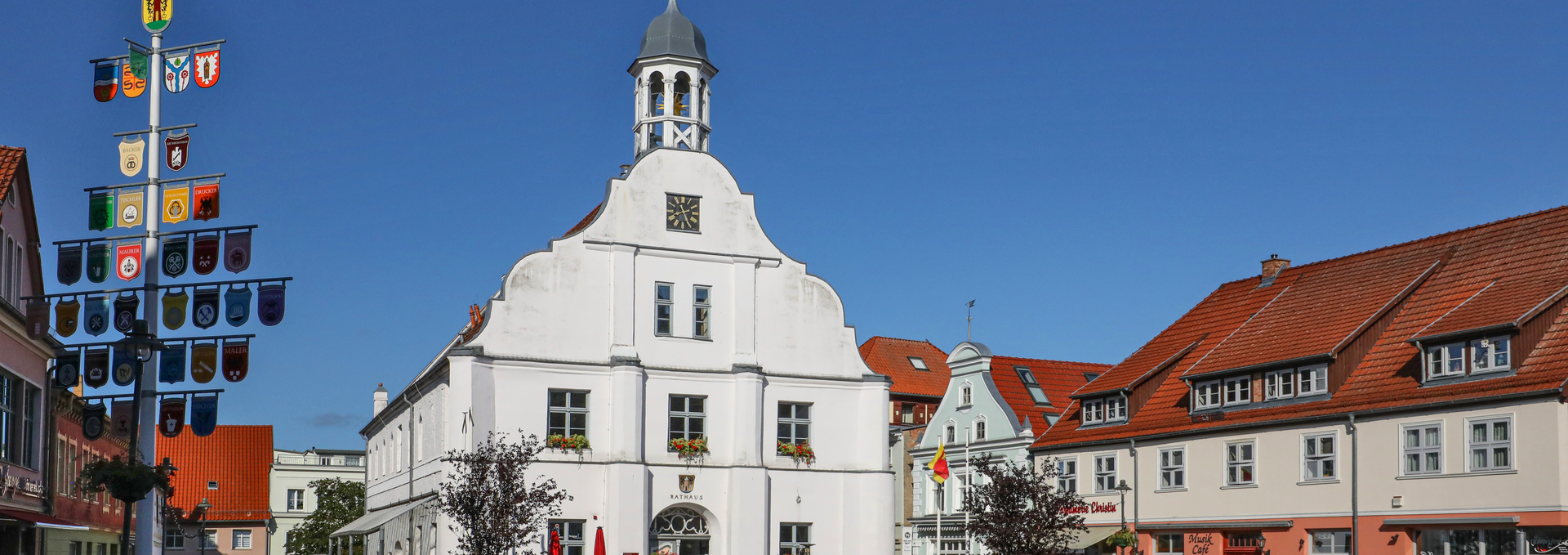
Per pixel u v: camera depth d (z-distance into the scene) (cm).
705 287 4797
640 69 5028
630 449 4538
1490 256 4612
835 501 4838
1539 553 3769
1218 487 4831
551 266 4600
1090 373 7125
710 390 4741
